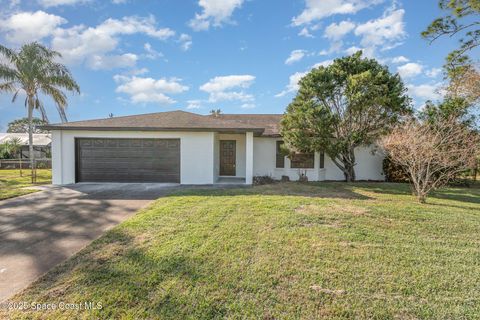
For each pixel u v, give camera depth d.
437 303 3.09
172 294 3.17
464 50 12.09
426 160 8.65
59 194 9.67
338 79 12.65
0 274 3.78
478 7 10.24
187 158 12.48
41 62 19.27
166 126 12.12
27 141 31.27
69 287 3.33
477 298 3.19
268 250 4.37
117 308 2.92
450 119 9.53
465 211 7.34
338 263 3.98
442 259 4.20
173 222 5.79
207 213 6.50
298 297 3.15
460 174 11.94
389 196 9.67
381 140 11.79
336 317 2.83
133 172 12.59
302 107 12.38
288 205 7.33
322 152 13.23
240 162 15.77
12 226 5.94
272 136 14.92
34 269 3.92
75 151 12.41
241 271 3.70
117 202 8.29
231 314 2.85
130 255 4.17
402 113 12.00
